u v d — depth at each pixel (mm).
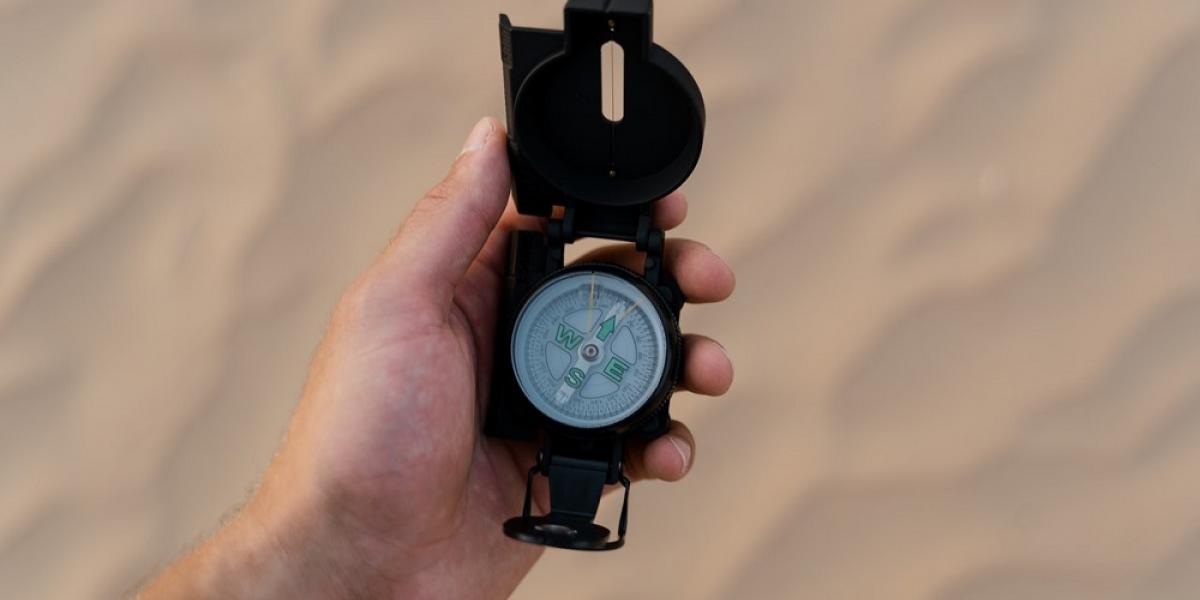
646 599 754
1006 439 757
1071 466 753
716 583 752
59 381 806
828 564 750
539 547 657
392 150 810
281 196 812
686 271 645
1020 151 779
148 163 826
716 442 766
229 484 791
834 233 780
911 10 796
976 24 792
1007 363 763
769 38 799
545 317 614
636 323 611
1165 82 777
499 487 645
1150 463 751
